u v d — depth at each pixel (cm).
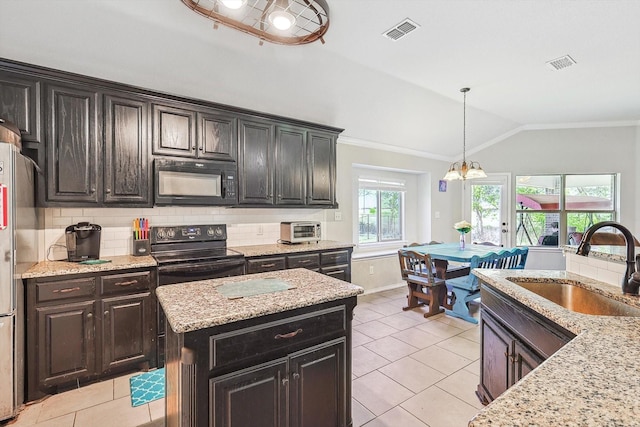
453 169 413
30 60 240
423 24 250
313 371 157
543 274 207
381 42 278
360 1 222
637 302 144
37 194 235
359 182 514
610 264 179
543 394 71
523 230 578
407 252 399
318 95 359
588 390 72
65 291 225
